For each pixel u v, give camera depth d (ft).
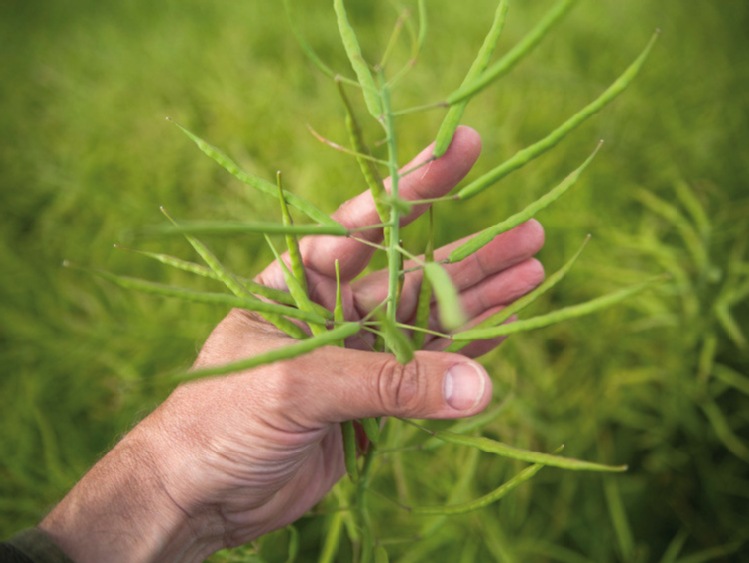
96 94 2.39
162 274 1.75
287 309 0.65
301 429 0.81
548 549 1.30
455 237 1.72
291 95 2.21
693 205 1.55
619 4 2.62
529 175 1.81
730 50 2.34
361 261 1.00
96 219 1.95
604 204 1.78
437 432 0.74
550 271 1.64
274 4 2.80
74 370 1.57
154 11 3.06
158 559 0.87
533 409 1.40
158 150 2.08
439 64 2.26
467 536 1.26
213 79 2.39
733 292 1.40
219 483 0.86
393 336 0.58
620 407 1.43
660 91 2.17
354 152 0.65
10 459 1.38
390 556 1.30
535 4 2.67
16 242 1.97
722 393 1.49
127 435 0.91
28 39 2.96
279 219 1.76
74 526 0.83
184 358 1.55
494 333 0.67
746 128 2.02
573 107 2.07
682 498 1.38
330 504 1.29
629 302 1.51
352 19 2.74
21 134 2.35
